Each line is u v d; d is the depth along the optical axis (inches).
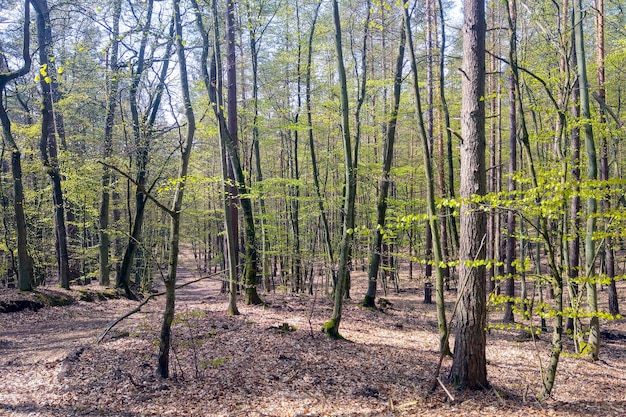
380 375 313.6
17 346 356.5
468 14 271.3
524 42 430.9
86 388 261.4
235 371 297.3
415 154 821.2
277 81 685.3
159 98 600.4
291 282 845.8
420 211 814.5
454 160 794.2
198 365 303.3
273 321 435.8
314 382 290.2
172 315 275.7
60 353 327.3
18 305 463.2
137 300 627.8
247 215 512.4
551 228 388.2
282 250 729.0
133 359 306.8
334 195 787.4
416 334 472.1
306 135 791.7
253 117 670.5
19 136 608.4
